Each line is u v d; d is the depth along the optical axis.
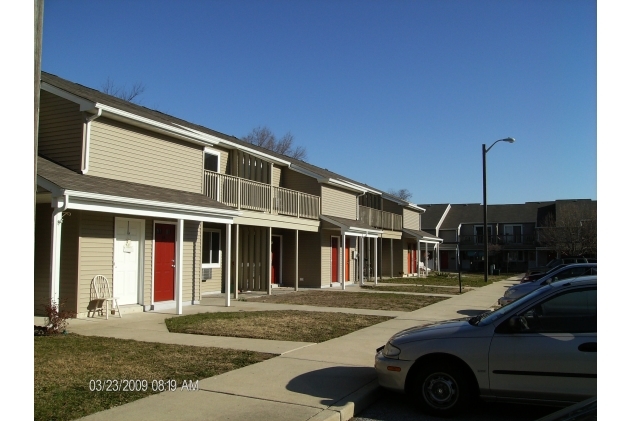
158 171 13.95
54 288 9.88
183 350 8.55
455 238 56.28
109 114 12.19
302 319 12.62
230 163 19.75
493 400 5.74
